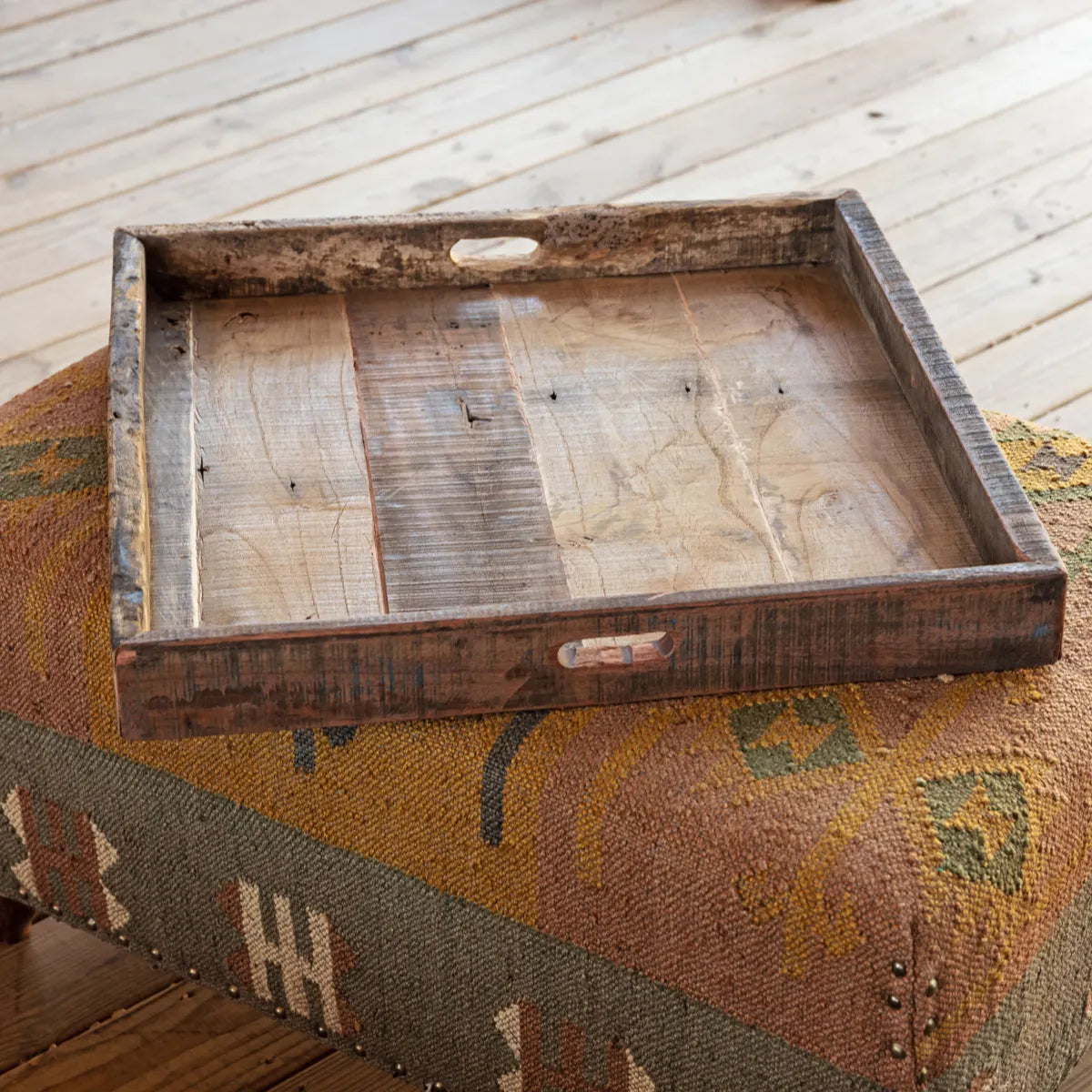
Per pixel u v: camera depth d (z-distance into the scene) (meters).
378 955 0.95
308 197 2.08
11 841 1.06
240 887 0.97
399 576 0.92
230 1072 1.11
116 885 1.03
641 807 0.82
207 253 1.12
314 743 0.88
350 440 1.01
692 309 1.14
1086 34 2.49
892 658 0.88
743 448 1.01
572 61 2.41
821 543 0.94
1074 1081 1.11
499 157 2.17
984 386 1.74
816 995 0.79
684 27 2.51
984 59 2.42
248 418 1.03
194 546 0.93
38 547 0.98
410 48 2.43
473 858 0.87
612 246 1.16
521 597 0.91
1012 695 0.88
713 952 0.82
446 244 1.14
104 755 0.97
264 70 2.37
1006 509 0.91
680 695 0.87
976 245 1.98
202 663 0.83
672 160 2.16
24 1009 1.15
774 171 2.14
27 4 2.52
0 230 2.00
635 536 0.95
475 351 1.10
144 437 0.98
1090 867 0.86
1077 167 2.14
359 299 1.15
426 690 0.86
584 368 1.08
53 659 0.95
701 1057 0.85
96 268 1.93
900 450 1.01
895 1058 0.78
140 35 2.45
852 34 2.50
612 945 0.85
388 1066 1.00
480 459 1.00
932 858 0.78
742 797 0.81
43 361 1.77
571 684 0.86
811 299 1.15
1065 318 1.85
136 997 1.16
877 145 2.20
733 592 0.85
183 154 2.16
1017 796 0.81
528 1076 0.94
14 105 2.26
